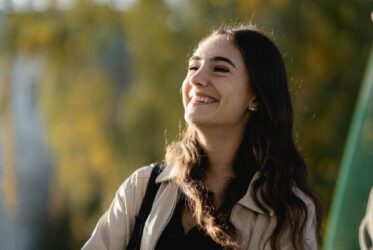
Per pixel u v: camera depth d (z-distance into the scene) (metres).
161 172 2.83
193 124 2.78
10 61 13.24
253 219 2.75
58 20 13.23
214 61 2.79
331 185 9.63
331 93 10.21
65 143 13.15
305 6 10.38
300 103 9.82
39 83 13.28
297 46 10.24
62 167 13.32
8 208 14.80
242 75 2.81
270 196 2.79
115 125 12.90
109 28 13.03
